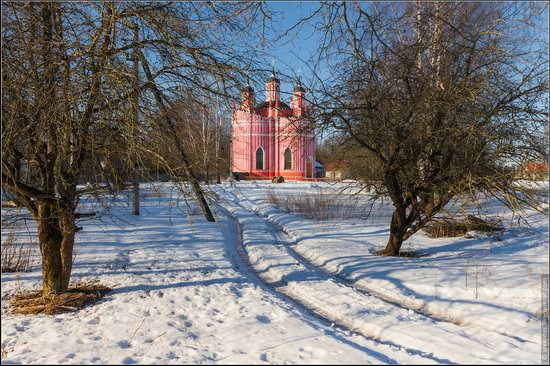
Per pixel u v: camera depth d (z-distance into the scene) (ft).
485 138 27.84
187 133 23.56
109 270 30.12
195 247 38.93
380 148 32.14
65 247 23.81
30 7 20.30
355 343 16.76
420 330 18.39
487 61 28.32
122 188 23.27
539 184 30.22
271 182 143.84
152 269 30.60
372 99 29.89
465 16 30.17
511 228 42.98
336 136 32.55
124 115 20.18
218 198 24.67
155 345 16.58
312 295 24.68
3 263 29.68
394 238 35.04
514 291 23.18
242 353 15.49
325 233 46.57
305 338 16.65
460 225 43.01
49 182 21.70
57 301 22.36
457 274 27.30
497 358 15.20
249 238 44.96
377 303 22.84
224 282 27.12
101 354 15.57
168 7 22.11
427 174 32.48
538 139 27.81
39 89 19.12
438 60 29.96
